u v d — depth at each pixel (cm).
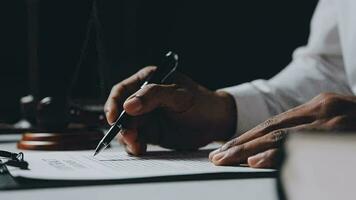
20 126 106
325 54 99
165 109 71
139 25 140
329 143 24
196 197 34
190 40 158
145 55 140
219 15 161
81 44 81
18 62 110
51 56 80
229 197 34
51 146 72
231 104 79
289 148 25
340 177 23
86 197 35
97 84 93
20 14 107
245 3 164
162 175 41
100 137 77
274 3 167
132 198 34
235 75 164
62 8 78
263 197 34
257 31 165
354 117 55
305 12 168
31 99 100
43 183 39
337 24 99
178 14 154
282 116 55
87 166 48
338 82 94
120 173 43
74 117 94
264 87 87
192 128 74
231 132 79
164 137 74
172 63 72
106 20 132
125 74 127
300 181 24
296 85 91
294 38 168
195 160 56
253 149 49
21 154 53
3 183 39
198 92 75
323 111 55
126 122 61
